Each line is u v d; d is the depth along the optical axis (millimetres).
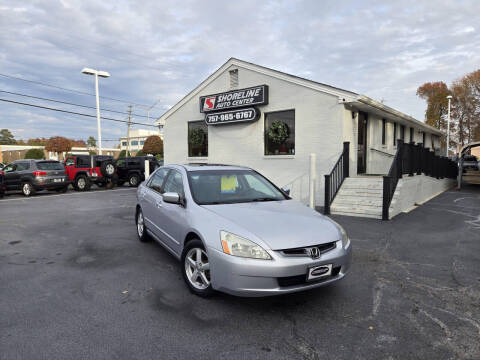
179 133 14602
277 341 2611
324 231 3242
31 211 9227
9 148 50469
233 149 12438
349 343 2590
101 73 19453
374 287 3725
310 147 10258
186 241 3736
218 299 3377
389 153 13898
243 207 3715
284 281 2895
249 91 11430
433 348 2529
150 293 3531
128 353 2432
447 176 15648
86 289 3641
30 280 3912
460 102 43531
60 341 2586
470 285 3787
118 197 12773
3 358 2348
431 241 5715
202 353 2439
